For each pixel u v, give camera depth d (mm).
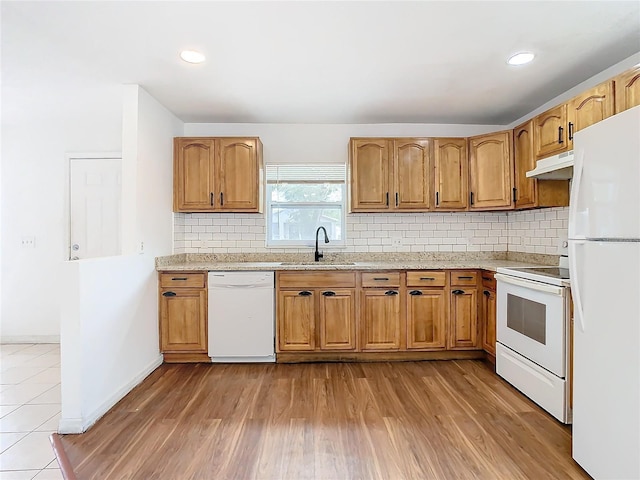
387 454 1852
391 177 3473
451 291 3232
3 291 3783
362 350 3213
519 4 1807
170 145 3385
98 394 2285
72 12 1844
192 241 3740
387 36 2092
